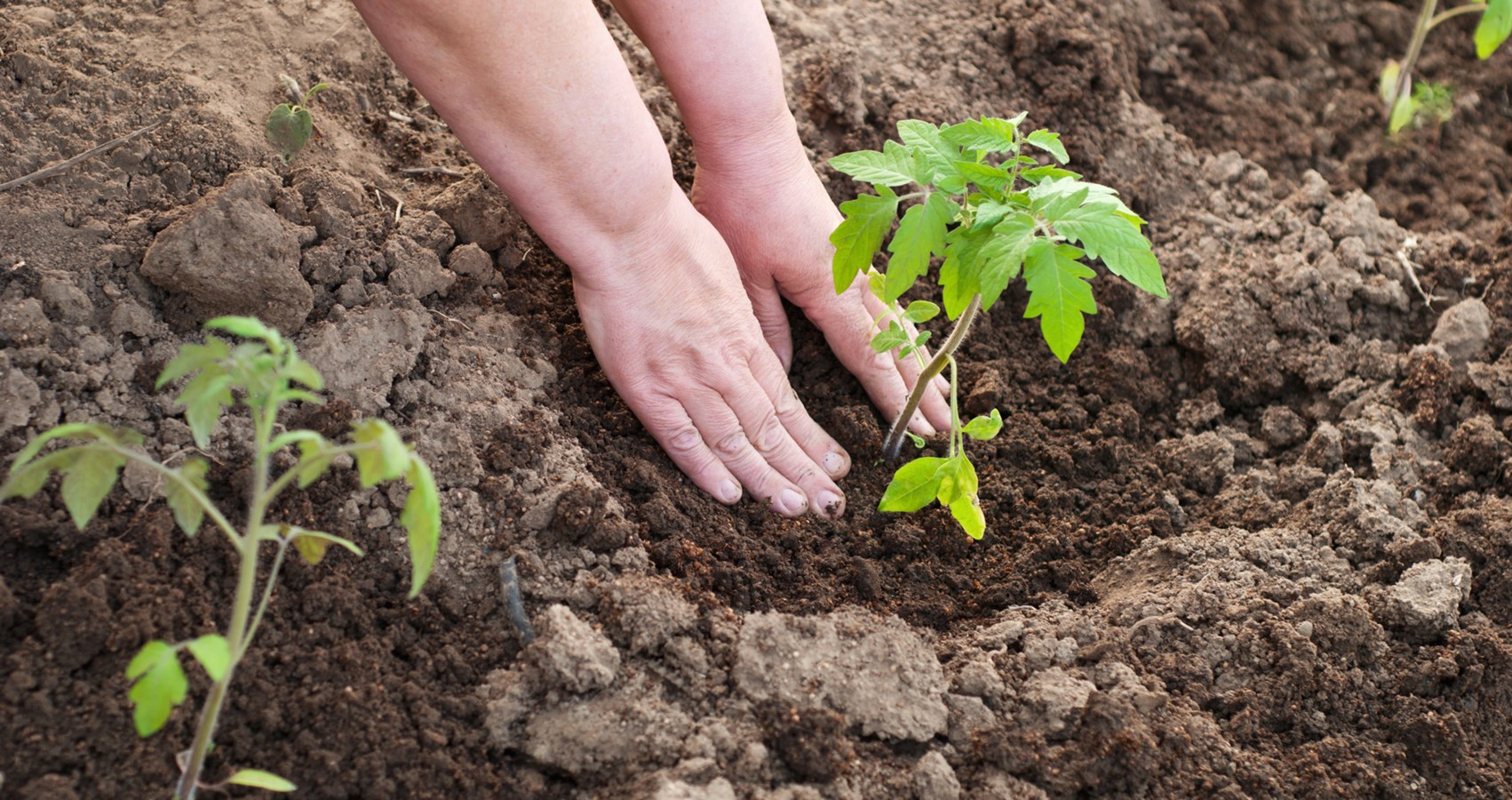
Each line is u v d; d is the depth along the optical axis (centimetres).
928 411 161
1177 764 145
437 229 158
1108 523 159
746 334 153
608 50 143
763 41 152
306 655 142
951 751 144
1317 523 157
